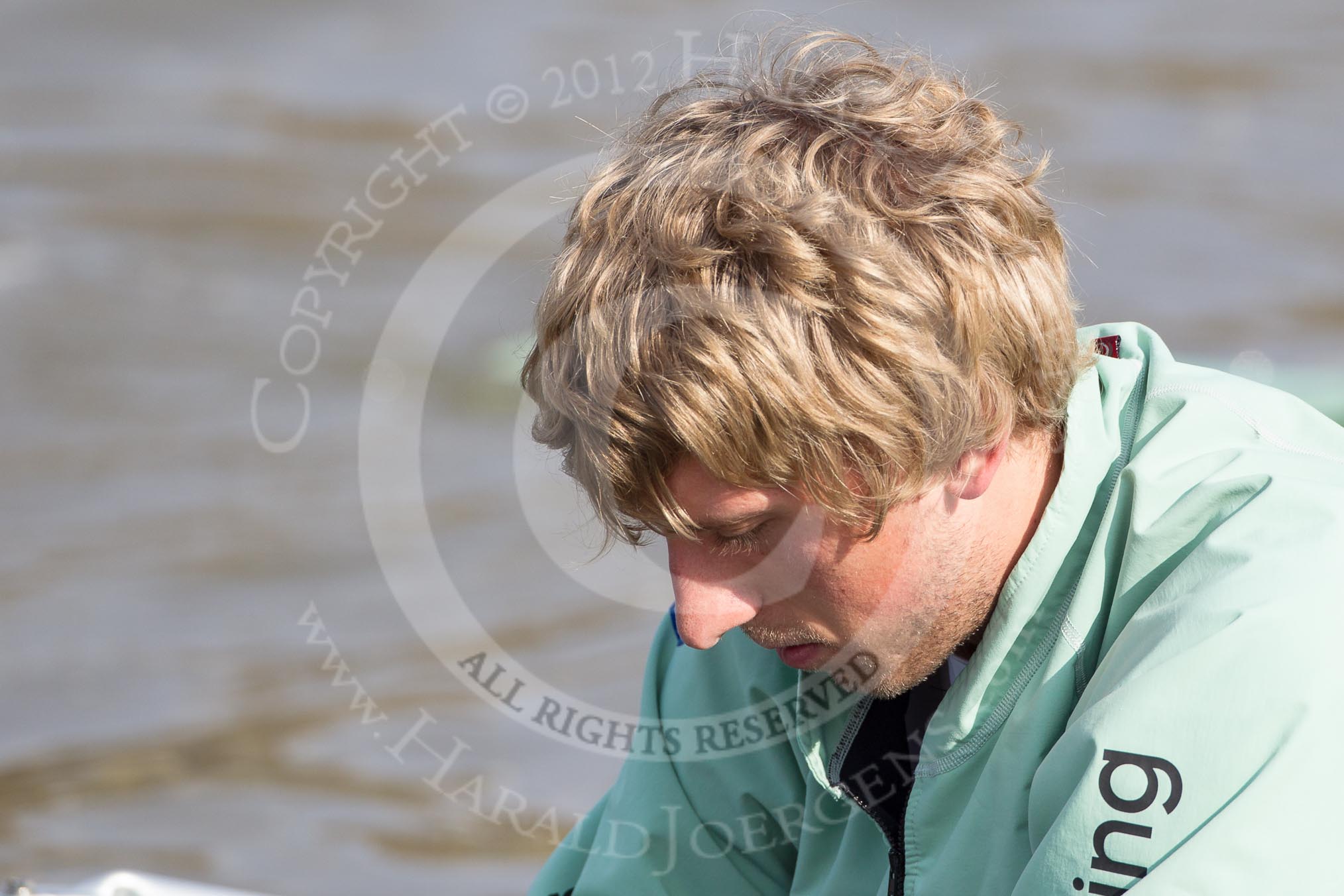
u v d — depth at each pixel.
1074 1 51.38
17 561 18.61
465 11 42.50
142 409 23.55
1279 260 29.39
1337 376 23.25
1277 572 4.41
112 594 17.83
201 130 36.25
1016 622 5.07
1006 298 4.77
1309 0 52.38
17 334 26.44
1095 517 5.13
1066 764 4.58
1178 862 4.10
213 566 18.41
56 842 12.68
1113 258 29.81
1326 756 4.13
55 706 15.22
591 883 6.30
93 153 35.06
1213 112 40.28
